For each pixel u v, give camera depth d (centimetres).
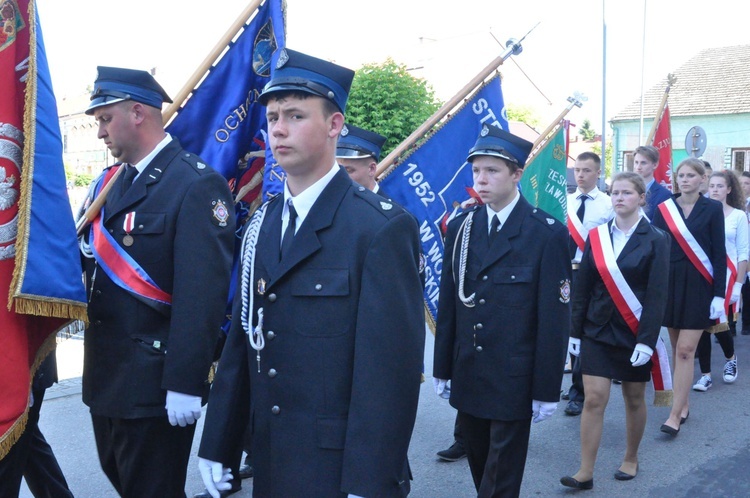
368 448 194
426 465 472
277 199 227
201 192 289
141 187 292
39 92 280
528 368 335
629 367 421
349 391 203
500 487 336
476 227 358
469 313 349
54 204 278
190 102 383
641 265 410
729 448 498
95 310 292
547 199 625
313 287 205
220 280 287
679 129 2952
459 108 523
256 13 391
